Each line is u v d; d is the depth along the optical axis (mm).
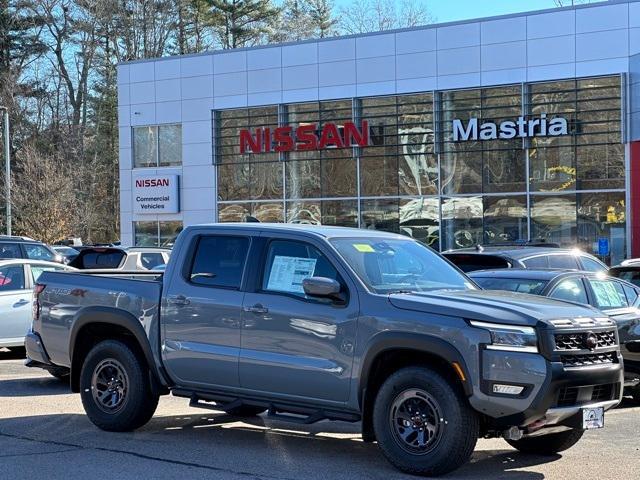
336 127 32969
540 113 29422
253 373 7434
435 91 31047
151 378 8234
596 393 6723
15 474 6785
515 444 7781
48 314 9016
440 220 31219
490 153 30359
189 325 7848
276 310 7328
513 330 6348
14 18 61875
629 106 27812
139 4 64438
